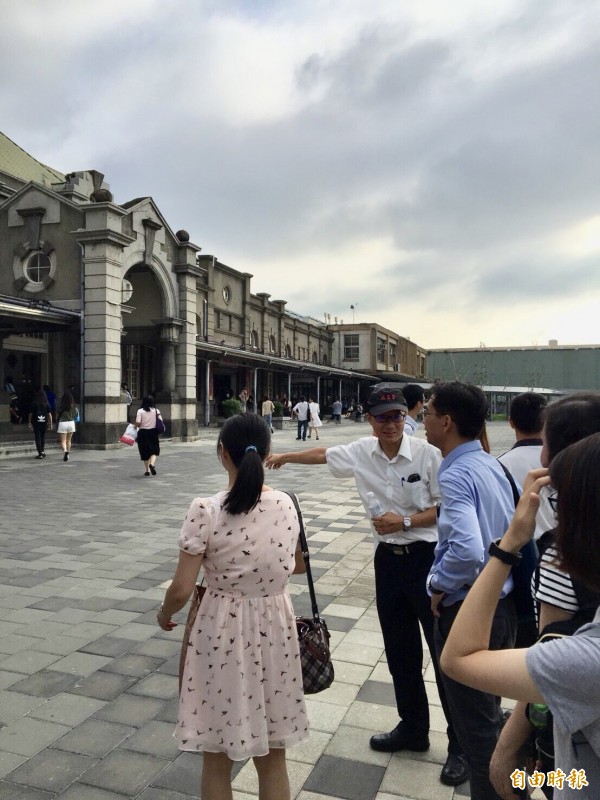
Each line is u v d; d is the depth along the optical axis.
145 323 22.09
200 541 2.24
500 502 2.39
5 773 2.87
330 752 3.08
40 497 10.49
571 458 1.23
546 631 1.47
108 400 18.19
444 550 2.34
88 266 18.16
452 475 2.39
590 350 68.19
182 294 22.12
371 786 2.80
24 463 15.05
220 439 2.40
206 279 31.47
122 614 5.00
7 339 20.81
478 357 72.00
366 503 3.04
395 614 3.04
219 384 34.25
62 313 17.69
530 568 2.24
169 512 9.29
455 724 2.27
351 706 3.54
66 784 2.79
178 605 2.26
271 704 2.25
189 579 2.24
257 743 2.18
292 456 3.30
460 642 1.37
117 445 18.55
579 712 1.14
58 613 5.01
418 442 3.04
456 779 2.80
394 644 3.06
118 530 8.06
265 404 26.55
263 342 39.44
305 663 2.36
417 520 2.90
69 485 11.85
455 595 2.34
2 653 4.23
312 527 8.45
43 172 26.52
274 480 13.39
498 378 71.12
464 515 2.26
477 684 1.29
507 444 23.17
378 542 3.08
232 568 2.25
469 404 2.46
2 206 19.20
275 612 2.30
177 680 3.84
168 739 3.17
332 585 5.81
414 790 2.77
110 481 12.45
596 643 1.16
